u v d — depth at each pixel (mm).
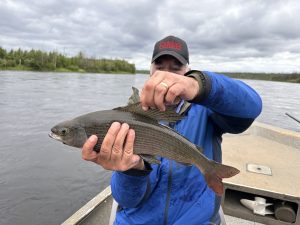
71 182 1999
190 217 650
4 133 3033
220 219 720
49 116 4016
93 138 470
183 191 662
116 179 627
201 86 476
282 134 1489
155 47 936
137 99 547
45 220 1583
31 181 1982
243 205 1000
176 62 902
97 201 1086
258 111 569
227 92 501
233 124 607
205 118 693
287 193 918
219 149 718
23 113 4117
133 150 499
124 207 695
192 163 541
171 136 518
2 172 2104
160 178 666
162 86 417
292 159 1228
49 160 2348
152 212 665
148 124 501
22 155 2432
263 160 1204
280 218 943
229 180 995
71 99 5945
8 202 1725
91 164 2309
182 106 677
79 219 972
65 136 497
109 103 5699
